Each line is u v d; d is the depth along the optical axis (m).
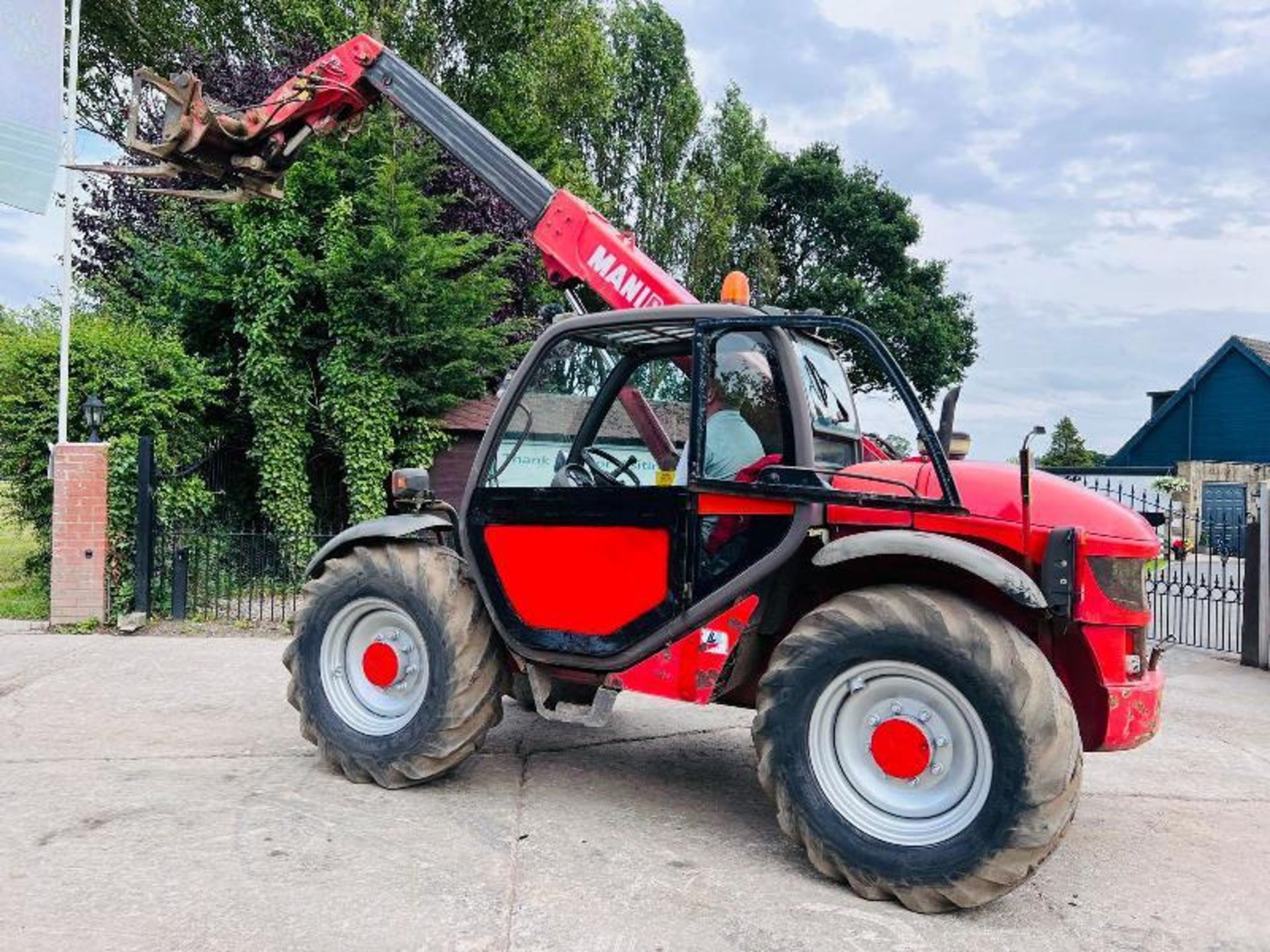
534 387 4.23
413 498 4.48
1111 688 3.49
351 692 4.39
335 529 12.63
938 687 3.25
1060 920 3.21
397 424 11.77
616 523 3.87
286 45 15.02
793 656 3.43
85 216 14.64
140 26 17.14
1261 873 3.72
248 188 5.77
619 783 4.51
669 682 3.80
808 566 3.84
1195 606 9.98
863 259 30.00
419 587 4.16
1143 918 3.26
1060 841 3.10
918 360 29.20
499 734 5.32
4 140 7.70
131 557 8.58
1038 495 3.55
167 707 5.59
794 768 3.40
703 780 4.61
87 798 3.99
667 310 3.93
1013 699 3.08
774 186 30.16
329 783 4.29
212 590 9.06
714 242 25.70
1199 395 32.47
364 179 11.84
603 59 20.61
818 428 3.86
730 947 2.90
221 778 4.30
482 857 3.50
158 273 12.10
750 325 3.67
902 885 3.19
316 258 11.63
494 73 16.75
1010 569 3.17
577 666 3.97
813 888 3.37
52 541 8.20
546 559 4.03
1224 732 6.18
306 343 11.48
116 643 7.55
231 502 11.78
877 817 3.32
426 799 4.12
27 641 7.53
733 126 27.59
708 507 3.71
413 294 11.45
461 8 16.39
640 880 3.36
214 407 11.62
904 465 3.72
